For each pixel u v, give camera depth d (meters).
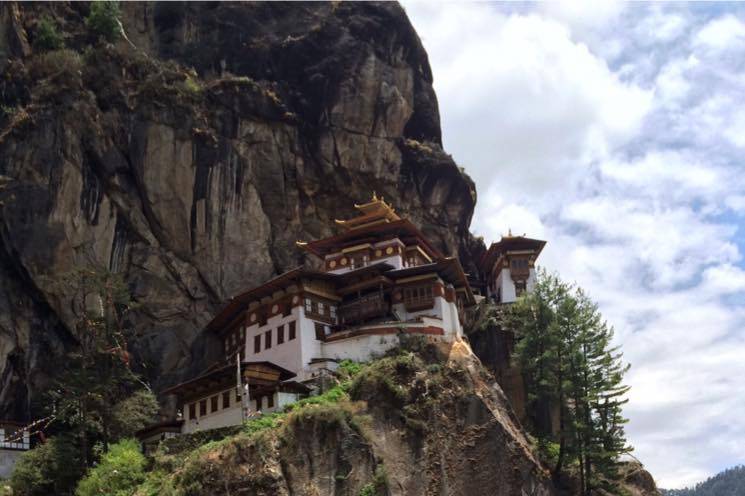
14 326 81.00
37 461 68.81
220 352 88.75
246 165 93.56
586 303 78.75
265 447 62.06
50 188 83.94
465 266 109.94
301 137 98.69
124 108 90.56
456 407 69.44
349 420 65.12
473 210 111.44
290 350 77.94
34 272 81.31
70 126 86.56
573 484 73.25
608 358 76.12
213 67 103.62
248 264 91.19
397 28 107.44
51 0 100.12
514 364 82.56
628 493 74.62
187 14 106.81
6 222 81.88
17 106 90.38
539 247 103.62
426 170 104.44
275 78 102.38
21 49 94.50
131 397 78.31
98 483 64.38
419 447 66.25
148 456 69.00
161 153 89.50
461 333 83.00
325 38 103.50
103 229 86.25
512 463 67.69
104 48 93.56
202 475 61.34
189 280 88.69
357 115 100.44
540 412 78.62
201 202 90.12
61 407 74.38
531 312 80.94
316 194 98.81
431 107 111.25
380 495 62.12
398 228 88.12
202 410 74.75
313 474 62.03
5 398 79.00
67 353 81.19
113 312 80.19
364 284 81.75
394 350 74.75
